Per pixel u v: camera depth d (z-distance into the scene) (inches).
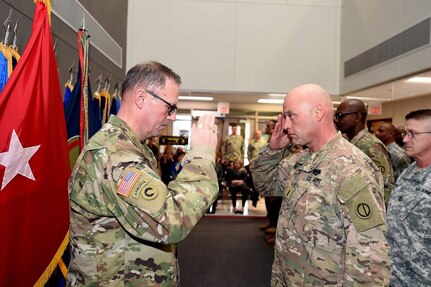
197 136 41.3
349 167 46.0
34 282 54.7
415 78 153.4
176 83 42.1
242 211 226.5
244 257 142.6
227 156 279.3
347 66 198.4
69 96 82.7
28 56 55.8
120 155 36.9
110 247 38.5
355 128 94.1
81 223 38.7
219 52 204.8
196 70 204.2
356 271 42.6
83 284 38.6
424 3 134.4
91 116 91.2
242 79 206.1
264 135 300.7
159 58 202.2
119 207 35.5
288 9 207.3
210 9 204.5
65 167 60.8
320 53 208.7
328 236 46.8
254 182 64.2
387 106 282.4
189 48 203.6
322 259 46.9
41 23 59.1
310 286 47.7
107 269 38.3
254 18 206.4
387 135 136.3
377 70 168.1
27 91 54.6
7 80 54.9
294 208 50.4
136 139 40.3
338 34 209.5
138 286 39.4
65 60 89.7
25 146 53.2
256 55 206.4
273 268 55.9
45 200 56.6
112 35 142.6
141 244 39.4
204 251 149.5
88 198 37.4
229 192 247.1
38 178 55.2
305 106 50.8
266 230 171.0
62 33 87.7
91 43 112.0
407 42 144.4
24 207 52.9
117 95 134.5
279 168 61.6
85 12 106.2
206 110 294.0
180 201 36.1
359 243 42.8
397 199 62.9
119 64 151.9
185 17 203.3
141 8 201.3
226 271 127.6
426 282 55.9
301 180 51.0
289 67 207.5
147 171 36.4
